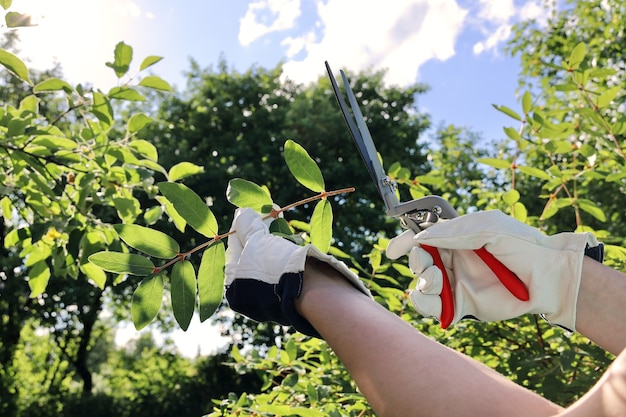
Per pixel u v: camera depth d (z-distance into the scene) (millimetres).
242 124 15297
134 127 2350
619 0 6078
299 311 763
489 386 605
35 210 2438
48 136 2168
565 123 2137
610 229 4922
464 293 878
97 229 2363
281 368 2318
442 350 651
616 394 512
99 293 15484
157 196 2383
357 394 1941
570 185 3094
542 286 817
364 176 14227
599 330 796
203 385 17016
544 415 572
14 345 16359
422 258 863
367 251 13172
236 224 990
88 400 16953
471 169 6047
